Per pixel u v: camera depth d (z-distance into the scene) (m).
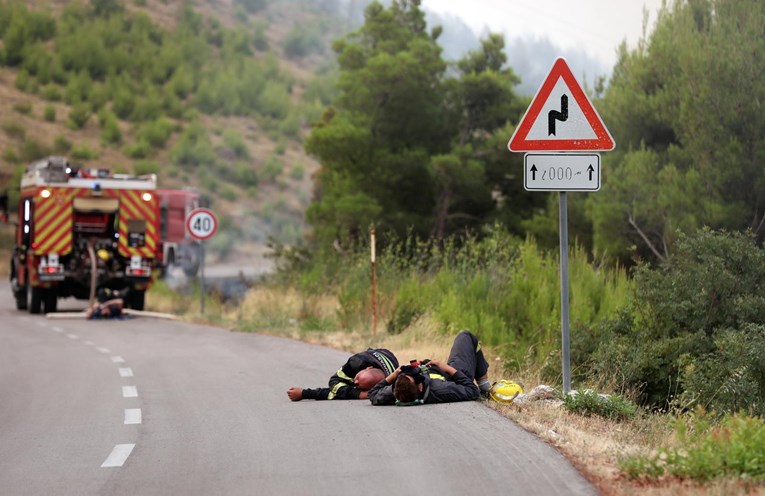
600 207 45.84
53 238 57.03
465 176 67.00
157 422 21.97
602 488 14.69
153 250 58.28
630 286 34.06
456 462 16.62
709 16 47.62
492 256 42.72
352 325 42.47
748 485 14.23
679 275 27.75
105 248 58.12
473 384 23.03
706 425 18.97
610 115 49.12
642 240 45.50
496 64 75.12
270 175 197.75
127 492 15.47
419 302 40.25
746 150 42.38
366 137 68.31
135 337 43.97
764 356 23.55
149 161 193.12
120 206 57.91
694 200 42.84
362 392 23.84
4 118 191.50
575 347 29.03
